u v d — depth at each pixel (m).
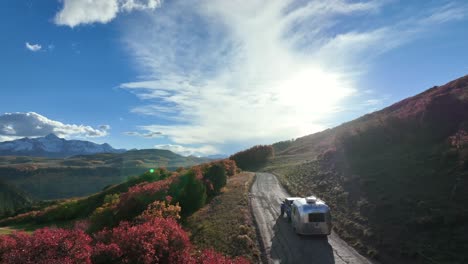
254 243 16.33
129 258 9.73
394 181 20.70
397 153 26.86
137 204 23.50
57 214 43.84
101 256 9.51
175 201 24.97
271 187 34.41
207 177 31.77
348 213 19.12
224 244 16.20
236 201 25.95
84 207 44.72
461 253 11.53
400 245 13.39
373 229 15.61
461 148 20.14
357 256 13.95
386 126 32.34
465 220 13.41
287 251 15.03
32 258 8.52
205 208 24.94
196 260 10.97
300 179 34.38
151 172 47.81
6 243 8.96
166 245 10.71
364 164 27.70
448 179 17.69
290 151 75.50
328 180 28.36
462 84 34.75
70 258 8.60
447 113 26.14
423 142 26.02
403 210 16.31
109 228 21.61
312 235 16.73
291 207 19.33
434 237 13.12
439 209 14.88
